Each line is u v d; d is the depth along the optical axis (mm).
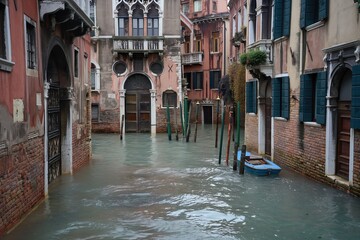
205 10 32625
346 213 7562
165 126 23625
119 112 23281
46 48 8391
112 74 23141
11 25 6367
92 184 10188
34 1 7555
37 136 7844
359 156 7980
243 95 21812
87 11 12031
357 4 7805
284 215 7629
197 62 31281
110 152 16219
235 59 24234
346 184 8562
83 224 7129
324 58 9188
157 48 22656
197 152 16266
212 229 6945
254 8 14828
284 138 11945
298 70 10820
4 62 5910
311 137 10164
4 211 6148
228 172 11766
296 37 10898
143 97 23609
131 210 8023
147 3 22719
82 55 12312
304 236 6570
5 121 6113
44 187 8461
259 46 12805
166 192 9477
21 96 6836
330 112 9195
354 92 7781
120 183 10375
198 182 10492
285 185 9852
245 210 7996
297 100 10914
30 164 7430
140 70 23203
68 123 10836
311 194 8898
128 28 22953
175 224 7203
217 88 30812
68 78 10539
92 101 23250
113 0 22734
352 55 8102
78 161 12039
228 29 29625
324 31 9312
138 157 14875
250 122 15281
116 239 6457
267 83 13766
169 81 23266
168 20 22984
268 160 12234
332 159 9305
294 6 11023
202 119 31953
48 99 9422
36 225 6965
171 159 14422
